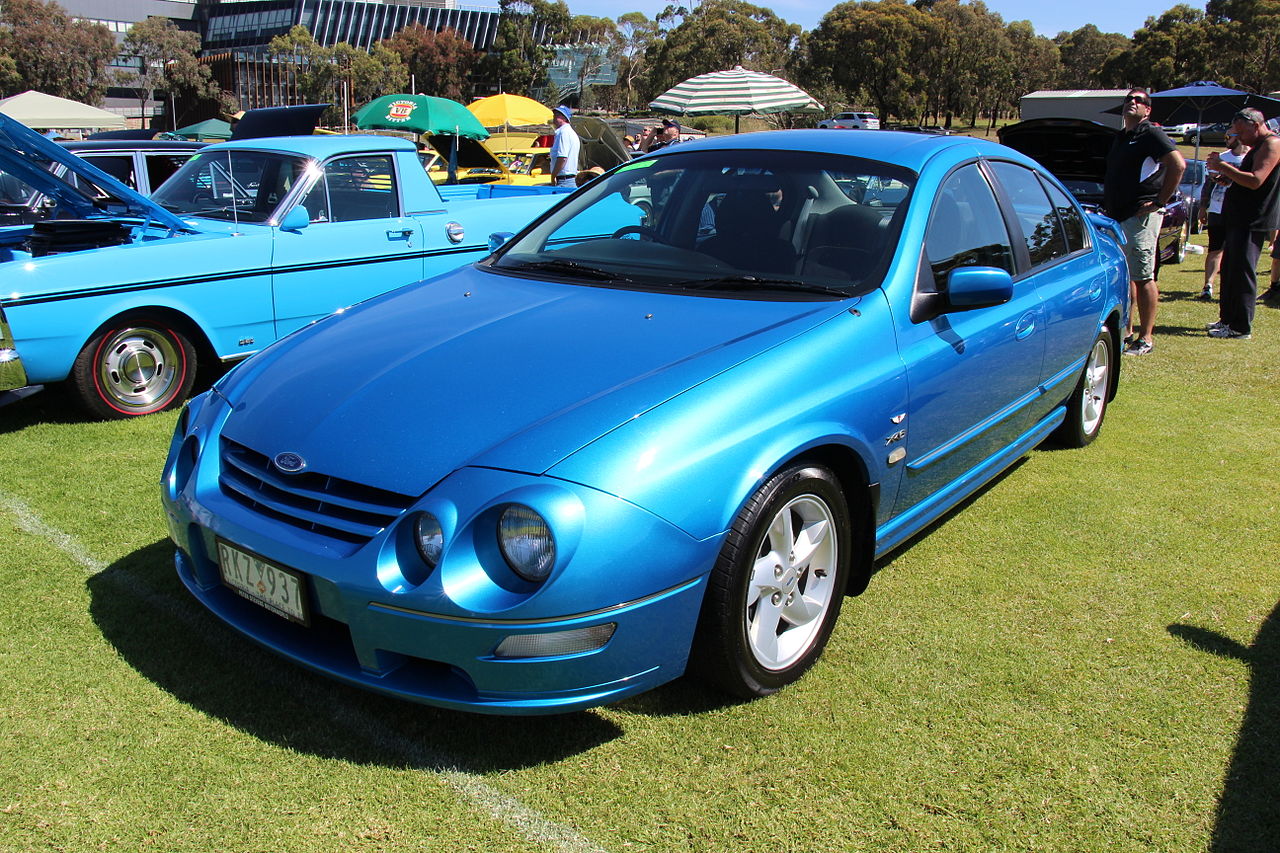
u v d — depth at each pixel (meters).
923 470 2.98
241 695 2.50
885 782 2.20
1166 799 2.16
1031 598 3.12
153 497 3.88
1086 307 4.10
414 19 88.69
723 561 2.23
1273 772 2.26
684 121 37.78
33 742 2.29
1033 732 2.40
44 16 55.75
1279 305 8.91
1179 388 5.86
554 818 2.07
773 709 2.48
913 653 2.76
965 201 3.34
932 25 67.38
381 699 2.50
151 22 61.84
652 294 2.89
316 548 2.17
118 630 2.81
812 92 69.25
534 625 2.01
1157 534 3.65
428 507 2.07
